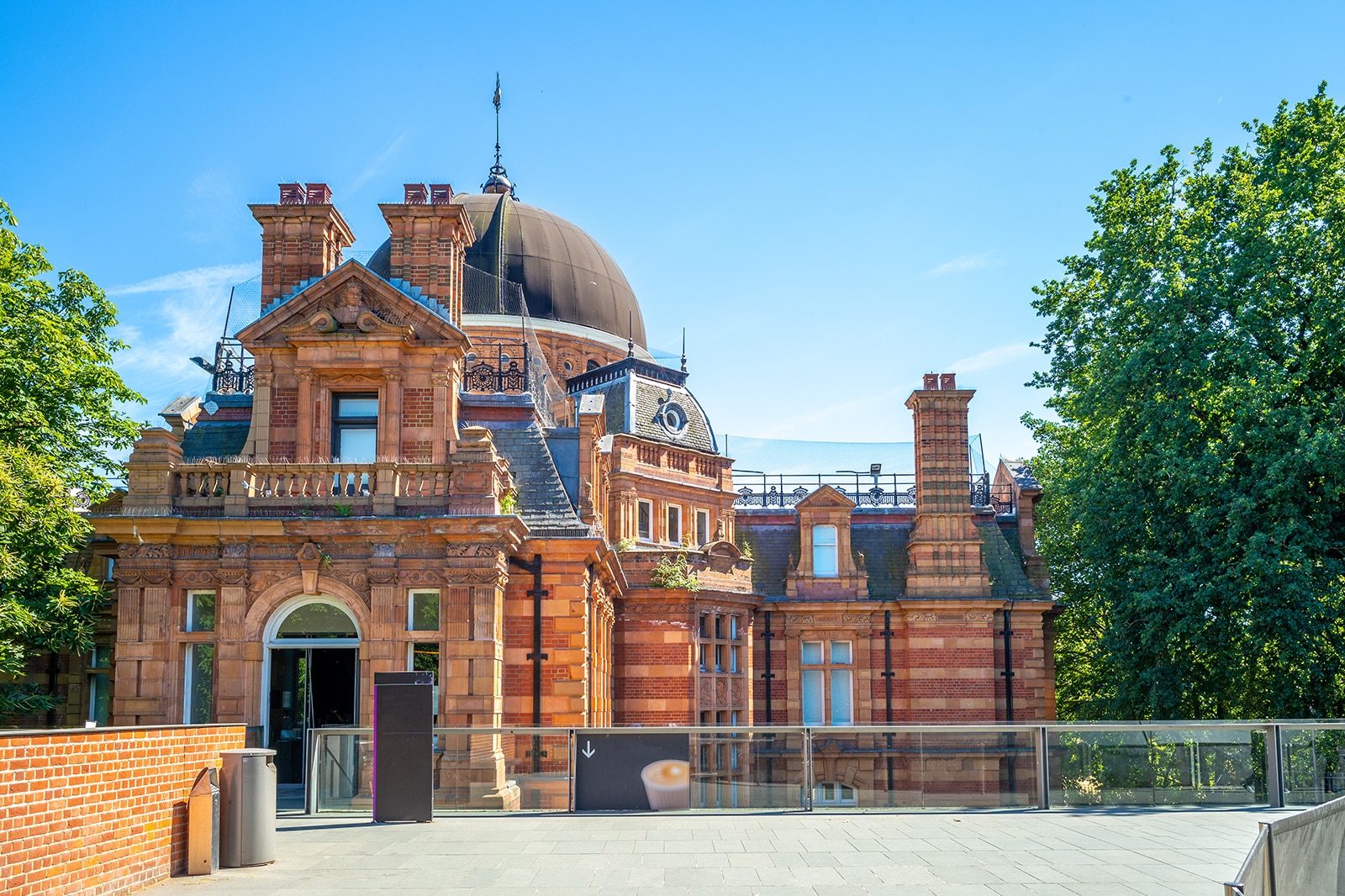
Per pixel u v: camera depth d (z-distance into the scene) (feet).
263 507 67.56
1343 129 90.02
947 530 122.42
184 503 67.67
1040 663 120.67
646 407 125.18
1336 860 30.86
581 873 38.19
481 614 65.98
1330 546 86.02
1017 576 123.85
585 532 74.74
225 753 40.27
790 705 120.78
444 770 54.19
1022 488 129.70
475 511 66.49
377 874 38.19
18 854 29.17
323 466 67.72
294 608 67.97
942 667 119.03
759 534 131.23
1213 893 34.50
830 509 125.29
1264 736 56.13
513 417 82.99
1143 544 96.32
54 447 78.43
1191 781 55.88
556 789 53.98
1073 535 135.95
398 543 66.74
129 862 34.81
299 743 67.82
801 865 39.52
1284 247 87.25
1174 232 94.79
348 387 77.36
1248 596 85.71
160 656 66.33
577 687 72.69
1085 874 37.63
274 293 83.15
